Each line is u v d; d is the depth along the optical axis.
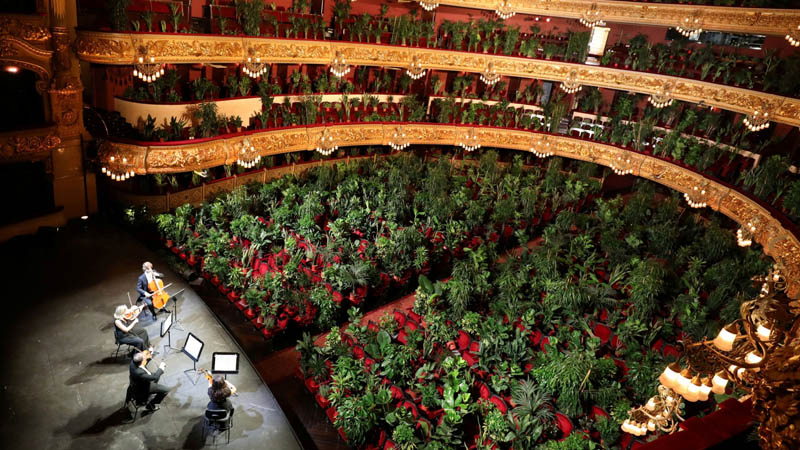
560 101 31.98
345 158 28.75
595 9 29.17
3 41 15.45
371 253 20.17
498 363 15.17
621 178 33.59
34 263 15.64
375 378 14.27
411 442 12.10
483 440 12.59
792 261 16.17
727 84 25.39
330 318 16.80
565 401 13.49
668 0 27.91
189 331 13.90
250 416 11.64
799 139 25.53
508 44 29.95
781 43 27.31
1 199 17.17
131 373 10.83
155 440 10.67
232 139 21.12
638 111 32.44
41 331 12.99
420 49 28.20
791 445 3.27
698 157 26.09
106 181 20.36
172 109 19.92
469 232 23.70
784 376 3.37
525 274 19.66
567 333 16.52
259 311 16.88
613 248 22.59
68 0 16.69
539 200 28.41
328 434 13.47
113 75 20.78
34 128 16.78
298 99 25.44
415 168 28.77
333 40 24.86
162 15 19.39
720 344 6.38
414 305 17.94
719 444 3.68
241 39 21.05
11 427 10.38
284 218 21.28
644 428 9.29
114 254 16.77
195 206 21.77
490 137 30.81
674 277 20.30
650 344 16.69
